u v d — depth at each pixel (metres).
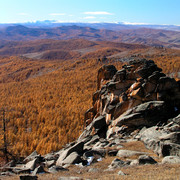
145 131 25.70
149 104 28.95
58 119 109.50
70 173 16.19
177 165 13.69
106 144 26.19
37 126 108.88
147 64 32.84
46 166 20.20
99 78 46.44
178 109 28.20
